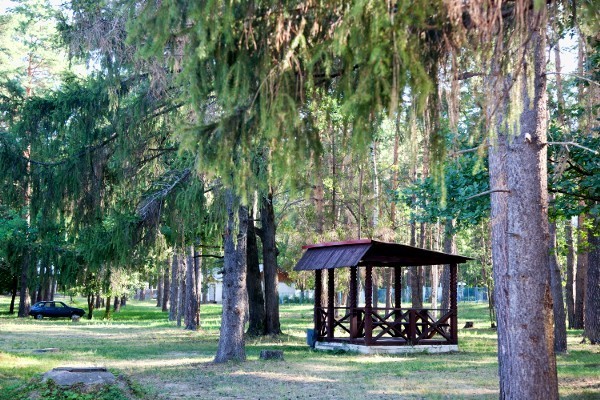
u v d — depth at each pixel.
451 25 4.52
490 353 20.95
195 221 17.19
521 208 8.18
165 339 27.36
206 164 4.71
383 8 3.78
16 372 14.85
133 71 14.91
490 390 12.58
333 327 22.34
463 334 30.56
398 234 35.78
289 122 4.41
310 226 29.20
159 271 42.38
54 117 16.58
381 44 3.84
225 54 4.61
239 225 17.52
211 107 9.50
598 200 13.79
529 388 8.00
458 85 4.64
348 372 15.52
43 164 17.25
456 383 13.62
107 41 13.69
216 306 66.69
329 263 21.38
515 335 8.15
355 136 4.17
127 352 21.25
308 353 20.72
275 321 27.48
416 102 4.27
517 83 5.11
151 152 18.11
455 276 21.89
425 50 4.70
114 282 20.00
